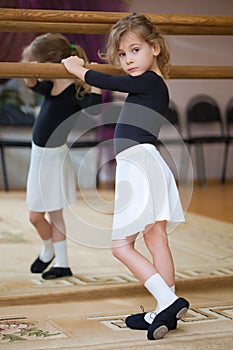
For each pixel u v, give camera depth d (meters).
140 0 8.85
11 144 7.70
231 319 3.12
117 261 4.38
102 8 5.67
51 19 3.29
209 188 8.70
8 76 3.21
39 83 3.79
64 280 3.81
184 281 3.70
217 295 3.60
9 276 3.91
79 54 3.90
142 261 2.88
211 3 9.15
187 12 9.08
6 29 3.39
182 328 2.97
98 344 2.76
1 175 8.53
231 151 9.55
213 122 9.26
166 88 3.07
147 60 3.00
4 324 3.05
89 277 3.88
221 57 9.27
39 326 3.02
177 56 9.10
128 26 2.96
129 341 2.80
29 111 8.29
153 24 3.28
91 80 3.08
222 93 9.33
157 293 2.84
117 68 3.30
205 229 5.68
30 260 4.39
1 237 5.20
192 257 4.51
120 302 3.47
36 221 3.91
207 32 3.57
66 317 3.18
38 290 3.54
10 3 5.25
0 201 7.29
